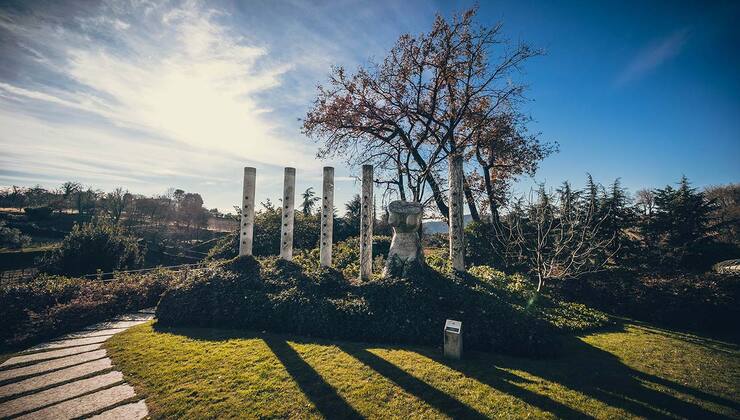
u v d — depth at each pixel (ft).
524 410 18.15
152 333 31.83
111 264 63.21
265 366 23.48
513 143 68.64
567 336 32.37
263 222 77.46
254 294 35.99
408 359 24.77
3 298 34.65
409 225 39.06
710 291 41.47
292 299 34.17
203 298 36.19
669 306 41.73
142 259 76.38
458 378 21.80
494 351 27.25
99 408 18.51
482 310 30.66
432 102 65.98
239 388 20.42
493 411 18.02
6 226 123.95
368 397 19.38
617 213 77.30
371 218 41.52
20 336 30.27
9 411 18.26
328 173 44.55
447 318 30.07
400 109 66.23
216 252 69.97
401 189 71.36
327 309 32.01
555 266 46.62
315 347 27.32
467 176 73.77
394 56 64.08
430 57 63.00
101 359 25.57
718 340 34.06
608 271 50.93
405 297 32.99
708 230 74.64
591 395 20.08
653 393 20.67
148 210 181.78
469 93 63.41
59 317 33.96
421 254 39.52
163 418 17.49
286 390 20.16
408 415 17.69
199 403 18.83
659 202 84.79
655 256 71.87
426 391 20.08
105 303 39.27
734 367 25.58
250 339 29.53
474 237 63.72
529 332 27.66
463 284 36.52
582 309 41.42
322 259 43.16
